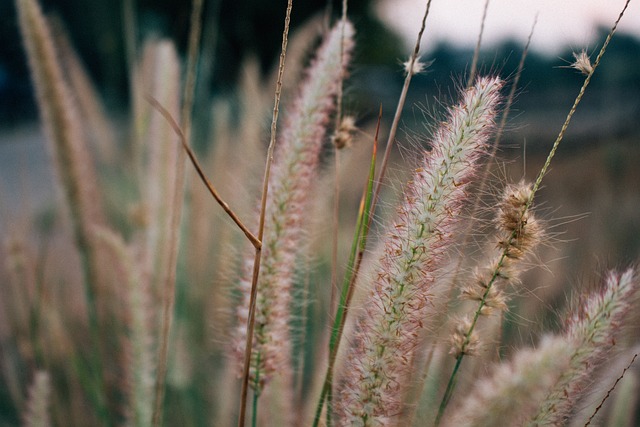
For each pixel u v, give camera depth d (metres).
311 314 0.35
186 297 0.48
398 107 0.24
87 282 0.38
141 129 0.44
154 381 0.33
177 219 0.31
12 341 0.42
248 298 0.25
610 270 0.23
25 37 0.35
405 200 0.22
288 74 0.44
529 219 0.22
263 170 0.27
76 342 0.43
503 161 0.23
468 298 0.23
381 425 0.23
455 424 0.23
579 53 0.21
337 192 0.26
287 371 0.26
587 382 0.23
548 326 0.24
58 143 0.36
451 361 0.27
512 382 0.22
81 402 0.41
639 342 0.26
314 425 0.25
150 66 0.48
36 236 0.48
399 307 0.22
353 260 0.24
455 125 0.21
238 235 0.34
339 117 0.27
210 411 0.46
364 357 0.23
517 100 0.23
